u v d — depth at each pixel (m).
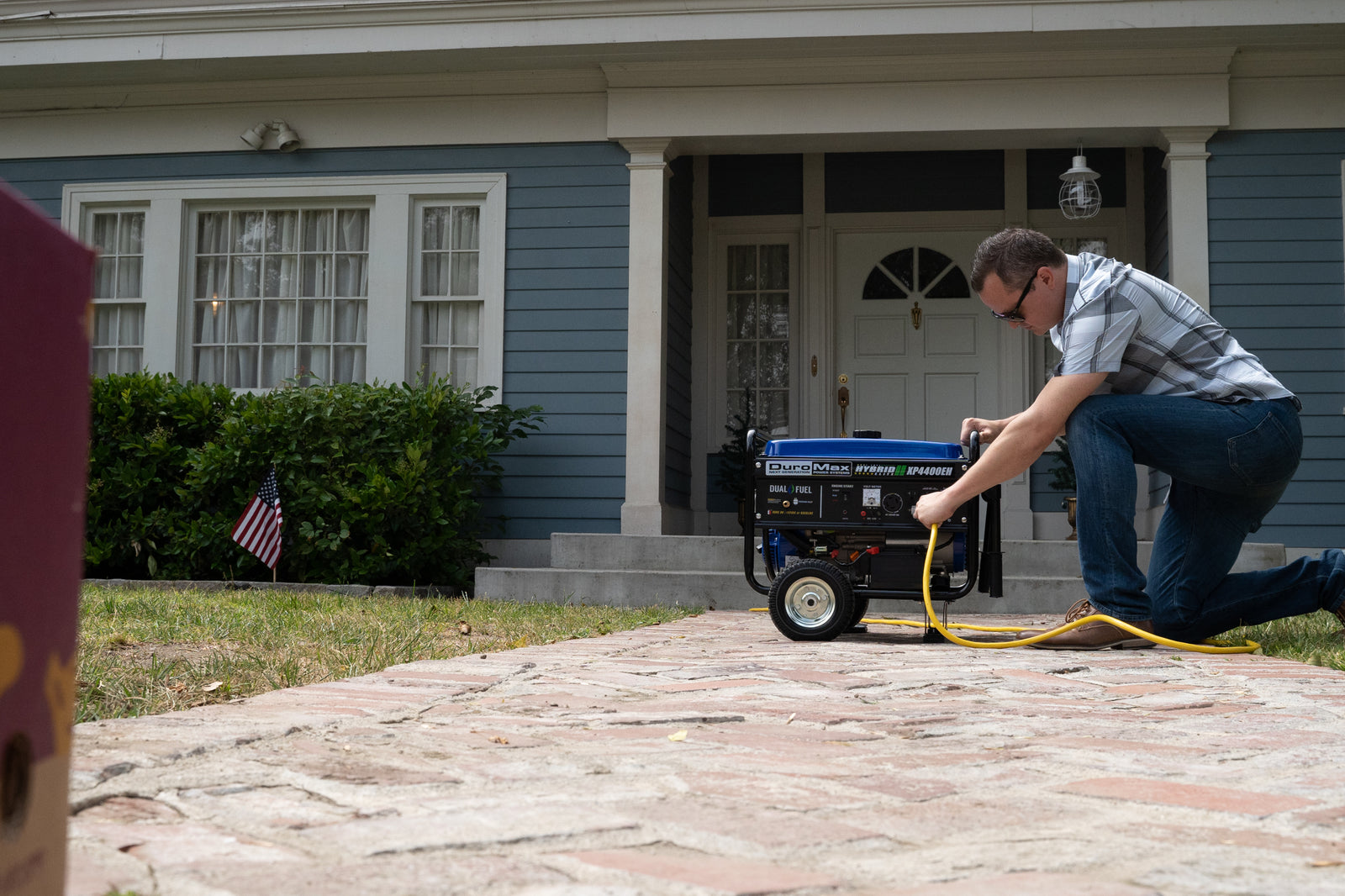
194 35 7.78
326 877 1.13
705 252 9.41
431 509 7.07
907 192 9.29
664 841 1.28
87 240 8.47
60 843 0.80
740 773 1.69
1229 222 7.42
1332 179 7.37
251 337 8.34
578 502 7.79
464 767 1.72
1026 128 7.54
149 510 7.42
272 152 8.25
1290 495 7.26
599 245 7.91
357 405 7.20
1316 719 2.25
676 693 2.70
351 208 8.27
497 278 7.96
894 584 4.30
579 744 1.96
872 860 1.21
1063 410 3.66
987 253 3.76
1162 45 7.31
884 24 7.21
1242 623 3.80
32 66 7.91
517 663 3.31
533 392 7.88
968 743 1.98
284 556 7.12
